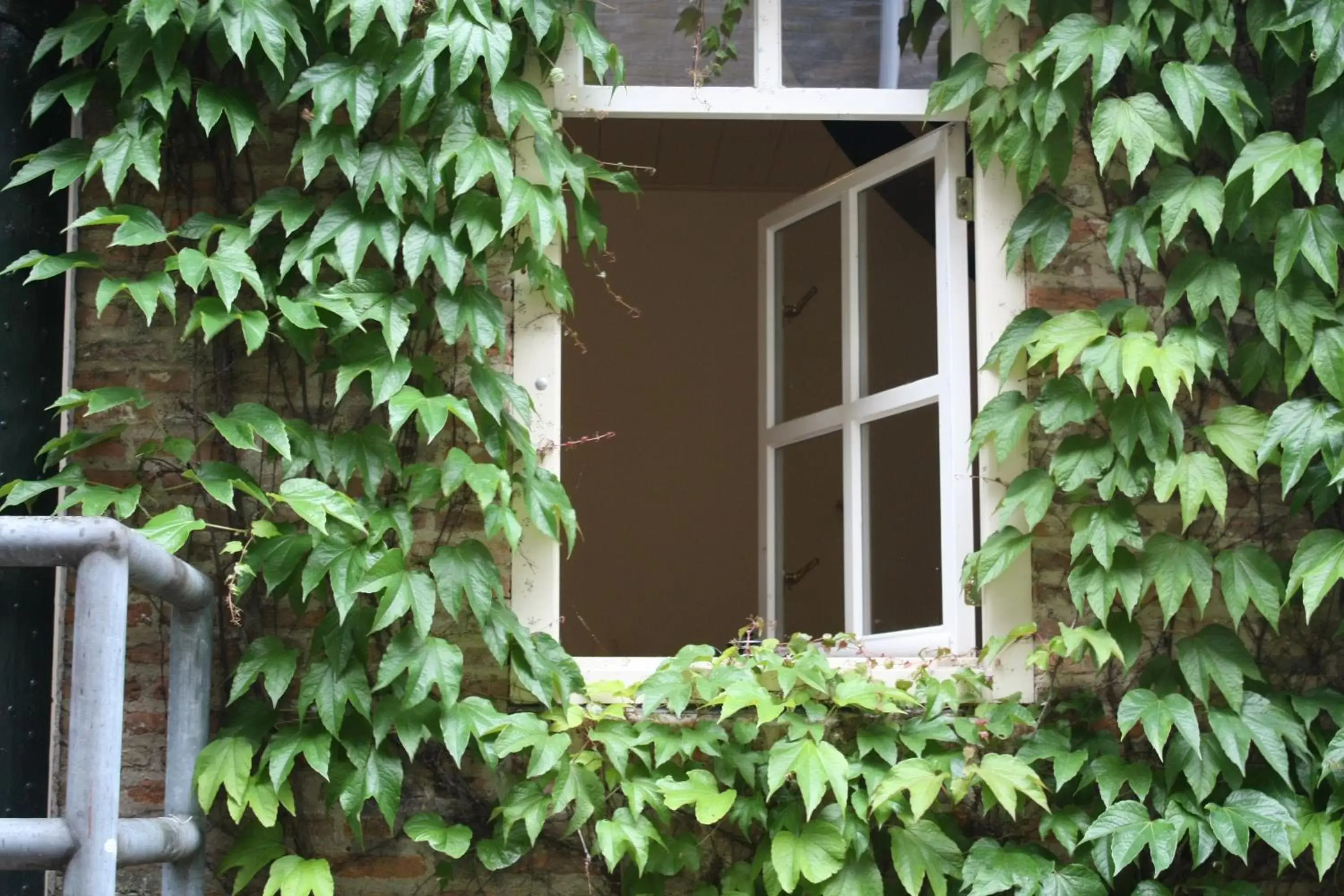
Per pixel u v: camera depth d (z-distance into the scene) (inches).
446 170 120.7
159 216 124.6
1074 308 128.3
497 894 119.7
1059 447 124.3
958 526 128.3
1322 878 113.4
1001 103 126.5
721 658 122.7
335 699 112.2
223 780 108.1
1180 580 118.5
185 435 122.5
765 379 154.7
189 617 109.6
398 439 123.4
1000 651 121.6
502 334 120.5
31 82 118.4
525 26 125.8
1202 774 115.8
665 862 116.7
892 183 140.8
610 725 118.2
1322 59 121.8
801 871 111.4
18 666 110.2
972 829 121.7
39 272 109.0
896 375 138.1
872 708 115.0
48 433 117.3
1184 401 126.9
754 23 134.8
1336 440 117.7
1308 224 120.8
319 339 124.5
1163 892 115.7
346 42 121.3
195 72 123.1
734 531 259.6
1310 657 126.6
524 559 123.8
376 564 111.7
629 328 261.0
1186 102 120.9
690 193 261.9
